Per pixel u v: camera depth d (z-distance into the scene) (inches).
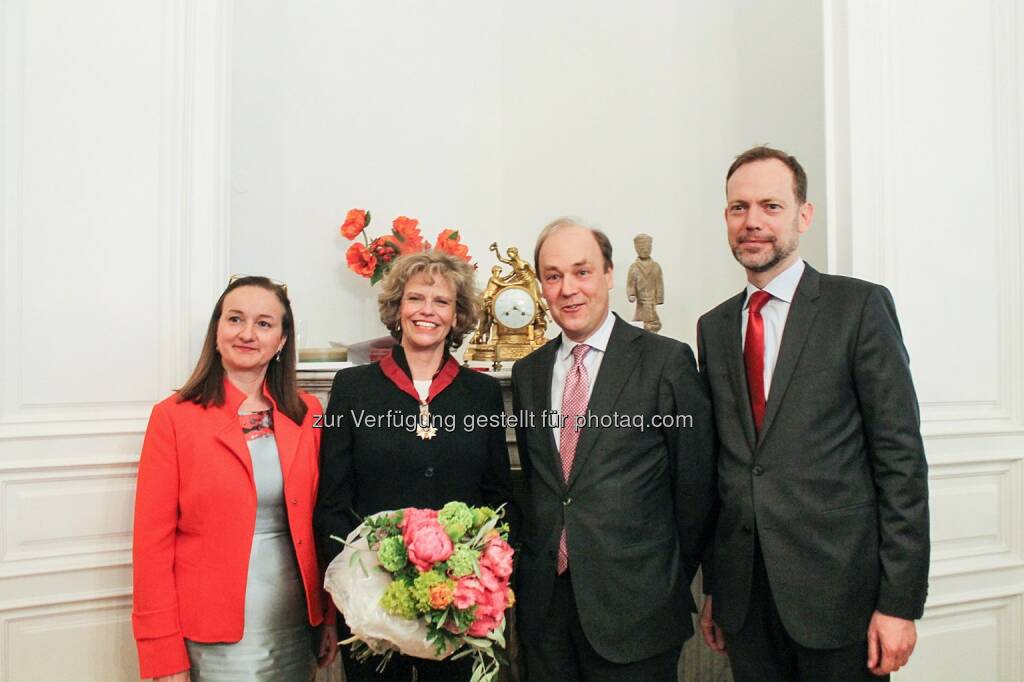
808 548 61.1
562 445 68.4
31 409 78.6
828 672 61.1
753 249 66.8
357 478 69.9
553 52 136.6
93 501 80.7
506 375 91.0
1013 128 98.3
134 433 82.3
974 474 95.2
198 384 68.7
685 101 121.3
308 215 120.1
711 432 68.8
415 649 51.0
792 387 63.8
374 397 70.5
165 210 84.5
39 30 79.4
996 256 97.5
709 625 74.8
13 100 78.3
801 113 100.8
